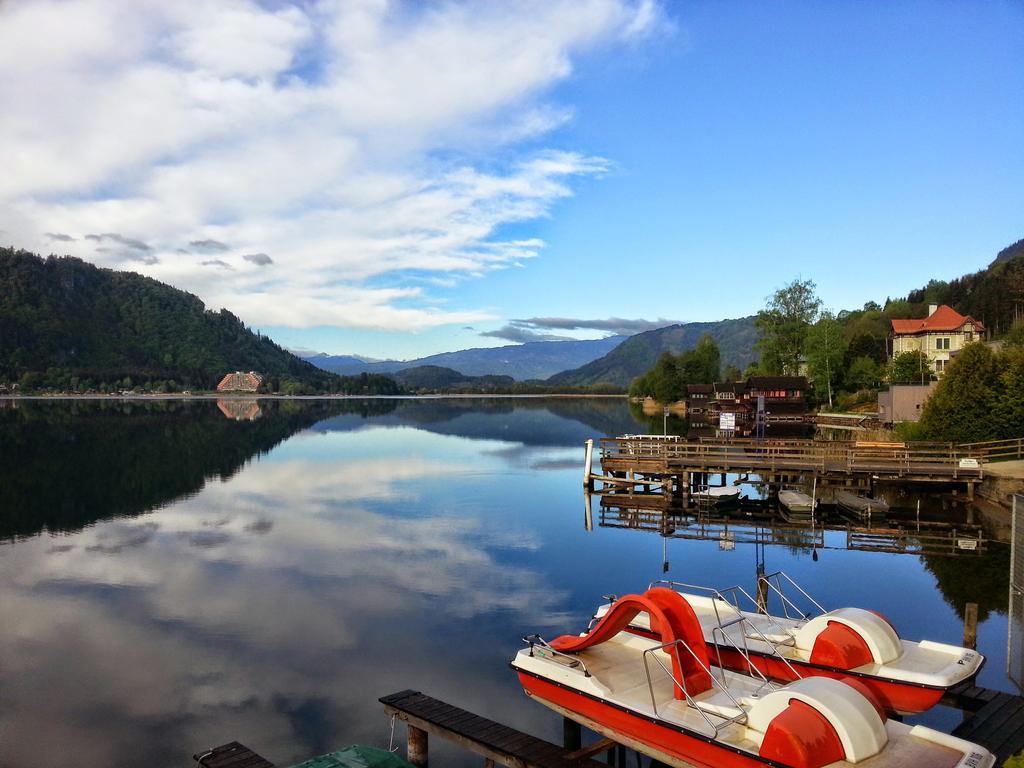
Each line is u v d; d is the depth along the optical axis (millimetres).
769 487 40531
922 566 22797
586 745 11414
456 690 14078
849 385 92312
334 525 30703
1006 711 11125
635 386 155625
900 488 37688
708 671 10484
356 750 9781
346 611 19031
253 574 22781
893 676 11156
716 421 88312
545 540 27609
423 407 161000
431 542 27312
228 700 13812
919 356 82188
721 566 23234
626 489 40375
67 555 25375
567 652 12227
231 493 39438
